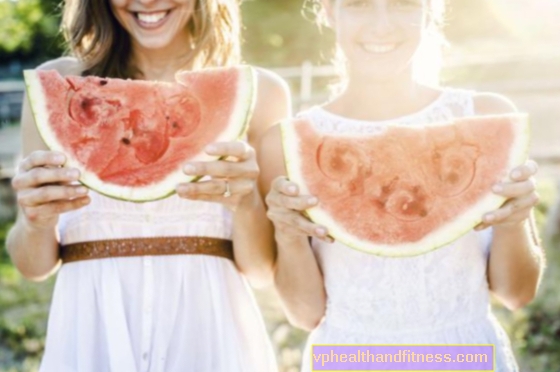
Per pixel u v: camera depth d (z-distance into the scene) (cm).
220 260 295
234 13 320
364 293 287
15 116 1856
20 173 256
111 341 282
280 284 301
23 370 559
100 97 271
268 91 312
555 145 1080
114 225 288
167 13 292
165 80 311
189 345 286
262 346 299
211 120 268
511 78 1360
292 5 2142
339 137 274
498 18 2072
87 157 264
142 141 269
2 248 967
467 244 287
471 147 267
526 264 288
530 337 556
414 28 280
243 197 284
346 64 322
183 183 257
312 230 265
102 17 304
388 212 269
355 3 283
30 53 2417
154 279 287
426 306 285
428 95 304
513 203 253
